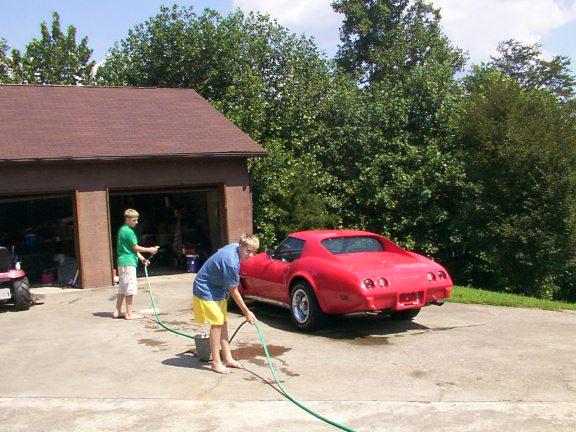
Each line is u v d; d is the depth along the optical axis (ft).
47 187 41.83
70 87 57.88
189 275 48.85
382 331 26.76
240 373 20.15
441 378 19.40
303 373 20.08
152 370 20.67
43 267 47.26
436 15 104.37
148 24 81.05
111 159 42.70
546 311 32.27
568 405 16.81
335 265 25.77
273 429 15.05
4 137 43.21
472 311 32.01
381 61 96.43
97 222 43.32
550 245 53.47
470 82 77.20
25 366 21.70
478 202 58.49
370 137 66.39
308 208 61.87
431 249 64.90
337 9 104.27
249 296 31.89
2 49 97.71
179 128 50.88
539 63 143.64
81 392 18.39
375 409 16.47
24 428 15.47
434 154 63.16
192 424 15.47
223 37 77.61
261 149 48.52
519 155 54.13
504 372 20.04
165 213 60.18
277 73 77.66
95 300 36.55
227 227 48.75
